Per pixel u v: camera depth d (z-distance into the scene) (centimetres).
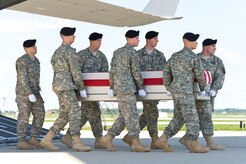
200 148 733
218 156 678
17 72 808
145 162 597
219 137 1202
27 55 809
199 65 718
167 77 738
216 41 821
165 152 746
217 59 825
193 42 723
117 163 586
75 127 757
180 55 721
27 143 827
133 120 743
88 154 711
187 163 586
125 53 741
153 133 812
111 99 781
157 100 790
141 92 755
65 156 678
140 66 802
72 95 753
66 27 754
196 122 726
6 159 638
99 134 829
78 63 756
